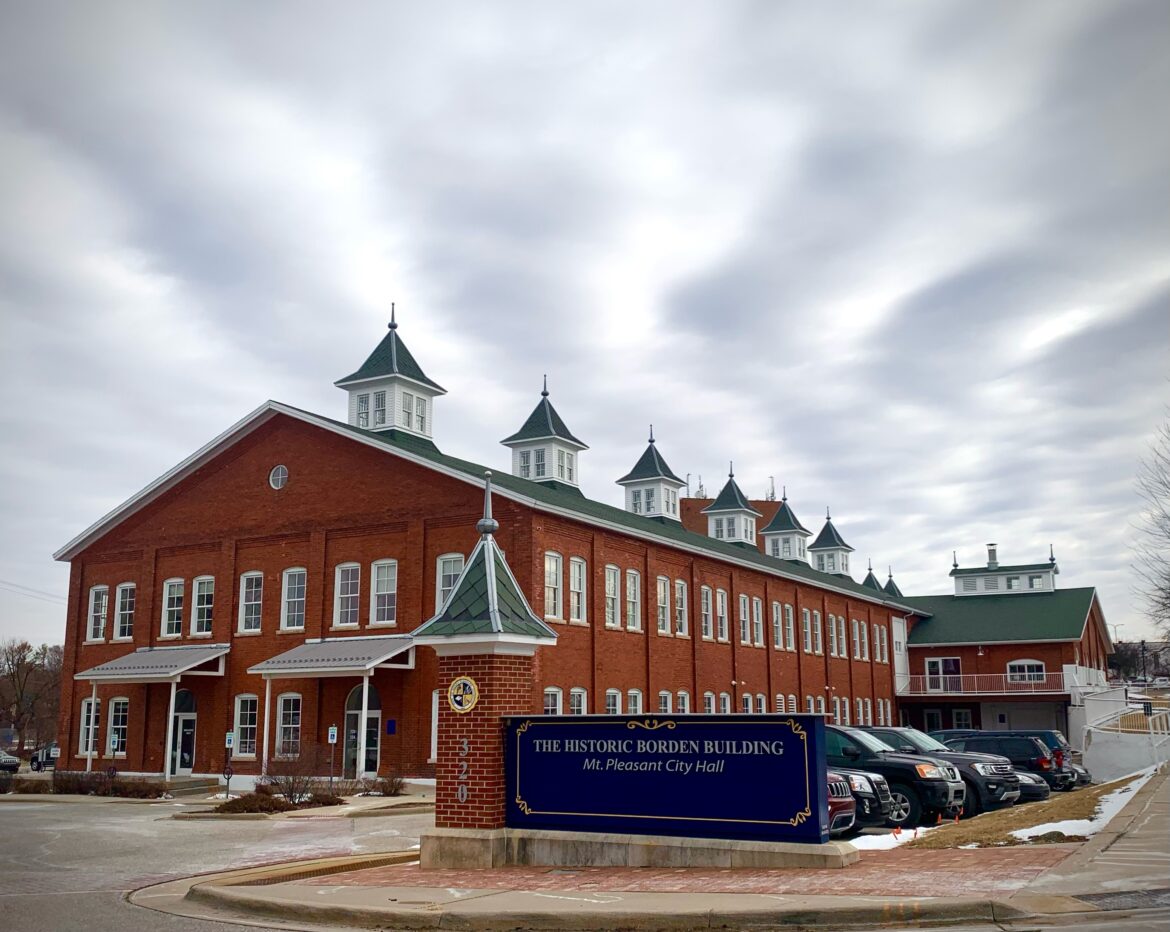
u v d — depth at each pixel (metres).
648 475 54.03
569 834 14.29
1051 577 70.75
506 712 15.18
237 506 39.28
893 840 15.70
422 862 14.88
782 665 52.22
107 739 40.22
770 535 69.06
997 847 14.16
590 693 36.00
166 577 40.44
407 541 35.22
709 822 13.53
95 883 15.08
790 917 10.15
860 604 62.91
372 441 36.19
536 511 33.88
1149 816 16.20
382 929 11.08
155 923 11.52
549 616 34.34
